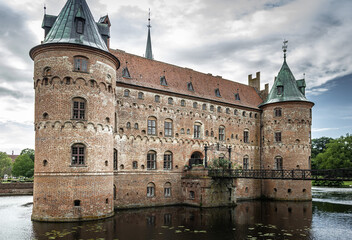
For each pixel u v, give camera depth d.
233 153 46.88
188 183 39.22
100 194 28.12
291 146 46.62
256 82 57.25
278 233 24.05
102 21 38.91
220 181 38.62
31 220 27.33
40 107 27.78
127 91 36.81
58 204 26.27
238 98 49.91
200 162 42.44
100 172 28.28
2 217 29.45
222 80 51.19
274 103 48.62
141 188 36.75
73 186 26.66
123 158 35.56
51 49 27.77
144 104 38.09
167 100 40.47
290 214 32.72
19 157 94.25
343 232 24.42
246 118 49.41
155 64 43.09
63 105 27.27
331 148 87.19
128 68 38.94
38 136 27.75
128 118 36.47
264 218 30.25
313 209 36.50
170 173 39.59
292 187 45.66
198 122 43.56
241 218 30.17
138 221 27.84
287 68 50.34
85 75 28.16
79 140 27.34
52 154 26.81
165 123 40.09
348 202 43.72
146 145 37.75
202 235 23.16
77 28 29.03
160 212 33.16
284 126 47.44
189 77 45.75
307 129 47.38
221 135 46.19
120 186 35.03
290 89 48.50
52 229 23.83
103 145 28.86
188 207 37.22
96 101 28.62
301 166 46.19
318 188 72.81
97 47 28.97
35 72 28.78
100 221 27.12
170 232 23.95
